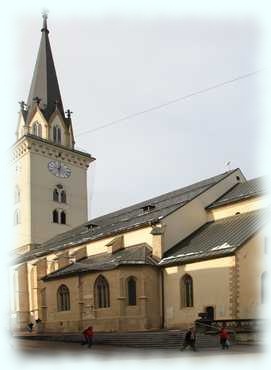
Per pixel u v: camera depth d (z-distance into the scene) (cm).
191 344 3378
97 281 5247
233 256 4347
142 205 7175
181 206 5622
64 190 9056
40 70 9425
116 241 5809
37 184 8656
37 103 9100
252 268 4369
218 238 4959
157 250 5209
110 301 5053
